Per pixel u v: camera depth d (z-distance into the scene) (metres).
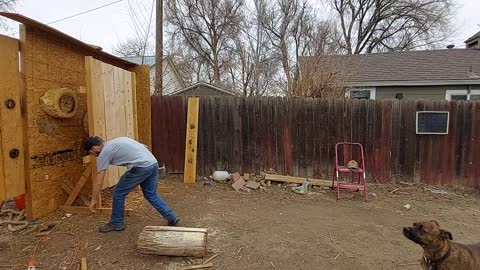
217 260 3.10
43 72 3.98
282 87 9.59
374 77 11.38
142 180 3.51
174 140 6.48
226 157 6.42
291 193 5.61
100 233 3.53
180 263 3.01
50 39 4.08
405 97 11.23
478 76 10.39
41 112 3.96
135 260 3.01
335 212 4.66
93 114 4.02
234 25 21.83
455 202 5.26
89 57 3.95
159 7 8.82
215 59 21.61
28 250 3.14
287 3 22.94
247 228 3.94
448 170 5.95
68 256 3.04
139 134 5.96
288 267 3.02
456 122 5.83
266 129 6.28
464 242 3.72
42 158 3.99
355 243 3.60
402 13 22.56
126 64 5.74
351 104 6.02
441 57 12.37
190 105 6.18
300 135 6.20
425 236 2.50
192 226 3.92
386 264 3.13
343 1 24.70
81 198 4.34
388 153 6.05
